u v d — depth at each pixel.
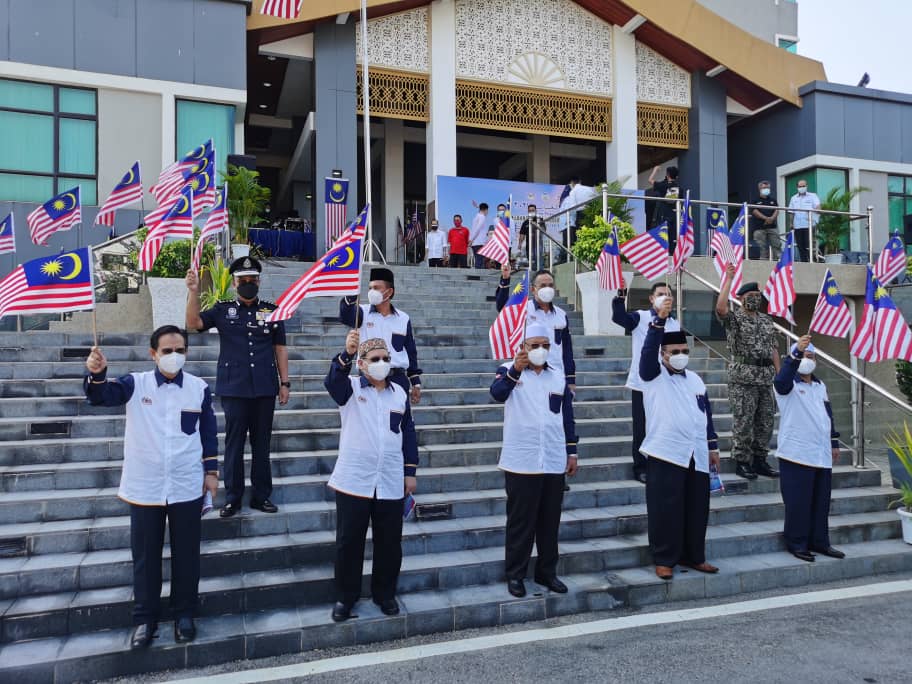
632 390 6.74
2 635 4.19
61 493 5.42
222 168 13.35
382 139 18.97
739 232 8.88
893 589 5.60
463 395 7.82
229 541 5.15
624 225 10.35
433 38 15.64
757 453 7.05
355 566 4.55
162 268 8.73
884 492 7.16
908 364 9.43
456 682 4.02
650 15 16.27
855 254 13.36
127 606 4.41
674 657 4.35
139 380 4.30
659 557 5.44
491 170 22.62
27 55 12.02
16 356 7.43
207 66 13.15
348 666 4.20
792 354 5.99
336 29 14.88
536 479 5.01
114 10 12.62
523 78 16.41
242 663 4.25
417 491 6.13
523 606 4.89
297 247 15.00
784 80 17.25
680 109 17.83
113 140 12.62
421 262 17.02
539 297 5.98
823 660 4.31
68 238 12.18
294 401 7.17
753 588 5.55
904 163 17.66
